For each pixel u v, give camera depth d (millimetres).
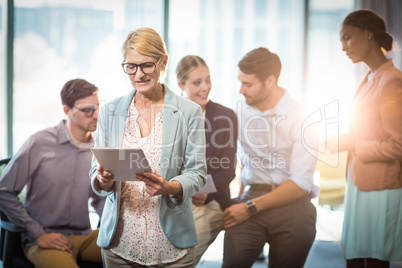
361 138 2619
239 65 2654
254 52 2639
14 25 4941
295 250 2564
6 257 2533
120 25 4977
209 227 2686
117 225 1878
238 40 4996
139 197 1861
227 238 2646
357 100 2668
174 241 1856
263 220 2592
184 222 1886
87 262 2668
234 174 2771
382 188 2570
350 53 2652
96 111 2693
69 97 2664
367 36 2568
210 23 4996
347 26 2627
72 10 4957
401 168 2572
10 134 4980
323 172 4199
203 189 2604
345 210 2795
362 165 2619
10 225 2572
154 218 1857
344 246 2756
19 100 4977
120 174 1688
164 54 1800
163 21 4988
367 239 2627
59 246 2564
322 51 4973
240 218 2590
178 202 1817
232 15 4980
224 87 5004
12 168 2598
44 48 4965
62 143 2719
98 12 4961
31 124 5000
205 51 5008
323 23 4961
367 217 2621
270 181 2654
